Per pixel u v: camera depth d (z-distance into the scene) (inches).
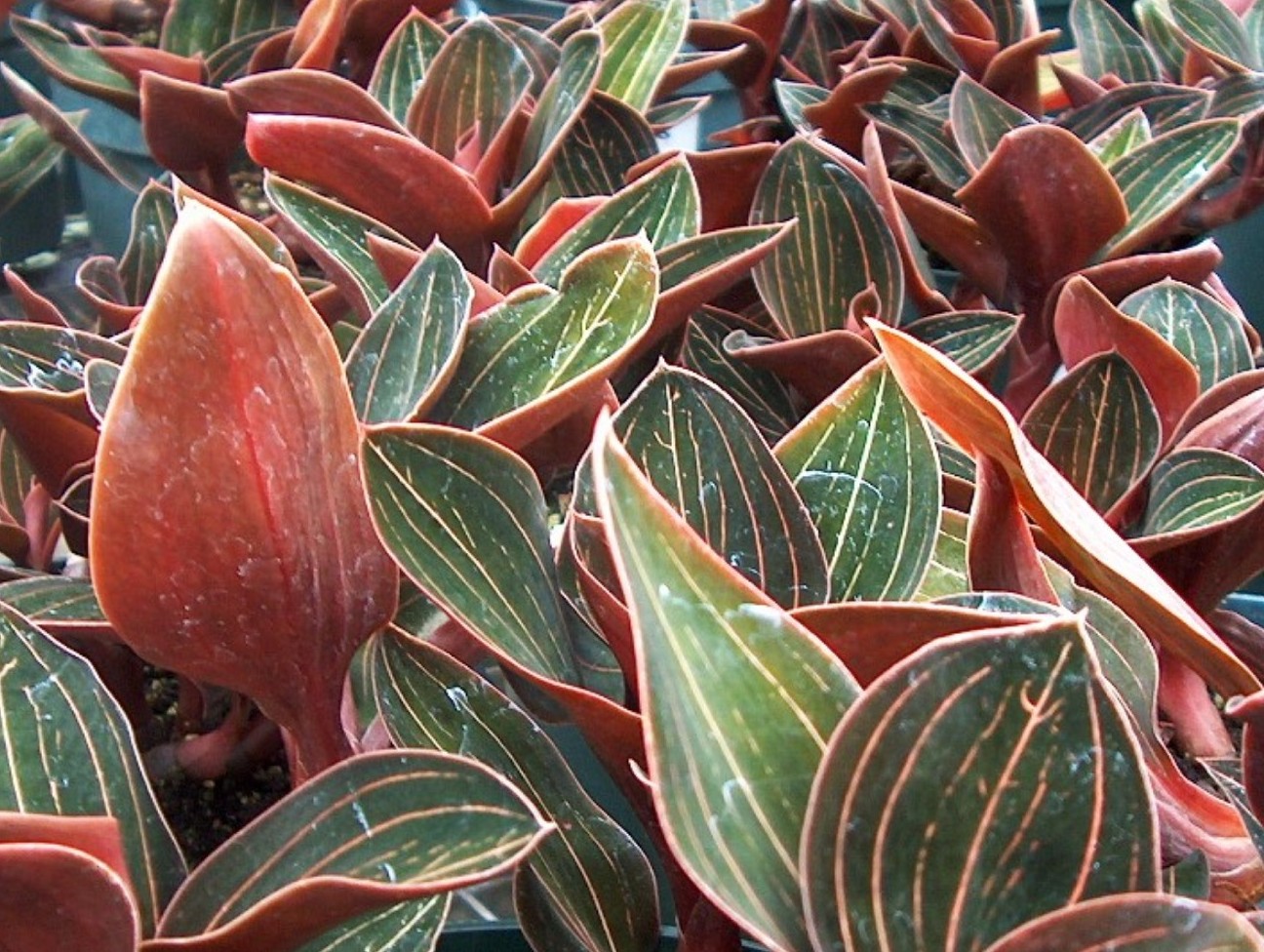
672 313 12.7
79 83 21.7
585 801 9.3
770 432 15.6
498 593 8.7
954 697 6.5
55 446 12.6
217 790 14.0
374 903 6.7
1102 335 14.4
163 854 8.1
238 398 7.1
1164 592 7.7
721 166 17.6
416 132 16.9
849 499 10.0
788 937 6.7
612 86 18.5
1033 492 7.8
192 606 7.7
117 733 8.2
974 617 7.5
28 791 7.9
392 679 9.0
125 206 28.5
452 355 10.6
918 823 6.6
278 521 7.6
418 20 18.9
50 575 12.2
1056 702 6.5
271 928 6.8
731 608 7.1
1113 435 13.4
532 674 8.1
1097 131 21.6
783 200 16.4
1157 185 17.5
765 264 16.3
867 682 8.2
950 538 12.1
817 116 21.6
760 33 24.7
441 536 8.6
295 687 8.6
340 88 15.7
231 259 6.9
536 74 19.3
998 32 24.5
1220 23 24.2
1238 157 23.1
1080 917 6.2
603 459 6.4
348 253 13.8
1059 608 8.9
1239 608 16.2
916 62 23.6
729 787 6.9
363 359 11.5
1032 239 16.5
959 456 13.6
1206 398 13.8
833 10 26.8
